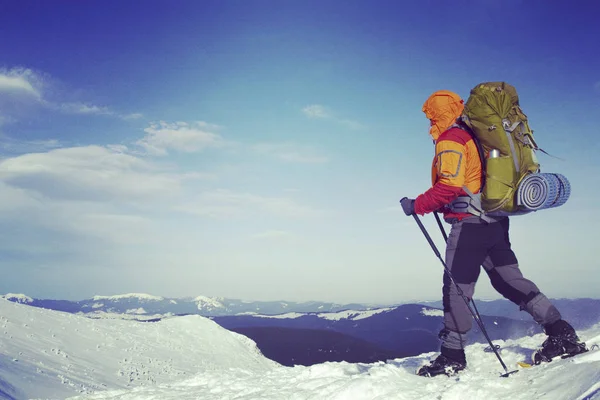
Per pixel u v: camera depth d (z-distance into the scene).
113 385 13.47
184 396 4.27
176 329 24.86
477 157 3.62
